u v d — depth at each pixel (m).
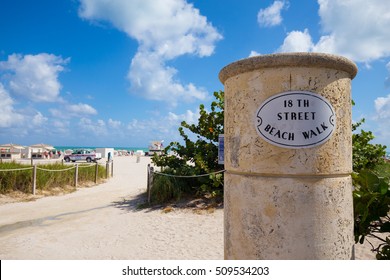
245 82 2.38
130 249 4.98
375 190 2.99
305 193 2.17
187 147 9.55
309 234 2.15
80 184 13.02
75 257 4.62
